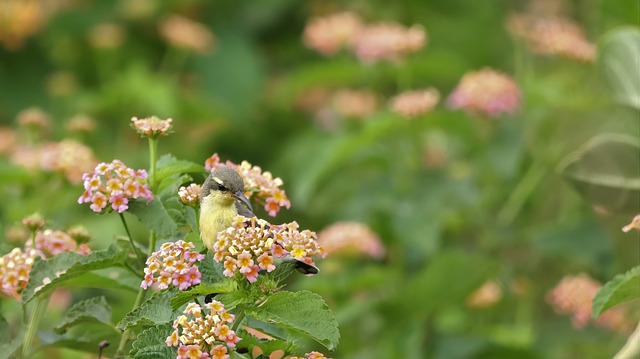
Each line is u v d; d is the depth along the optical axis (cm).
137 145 1537
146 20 1727
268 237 578
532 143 1328
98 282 703
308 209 1479
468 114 1263
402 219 1265
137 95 1522
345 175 1468
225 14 1761
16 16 1589
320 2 1773
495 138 1289
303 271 598
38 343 743
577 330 1270
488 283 1312
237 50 1712
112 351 717
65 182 1082
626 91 997
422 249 1244
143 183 668
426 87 1630
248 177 680
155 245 673
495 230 1309
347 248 1201
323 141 1489
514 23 1391
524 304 1343
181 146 1570
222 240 575
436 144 1402
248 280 578
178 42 1623
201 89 1688
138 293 704
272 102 1709
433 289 1176
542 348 1271
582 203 1355
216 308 562
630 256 1166
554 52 1308
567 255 1247
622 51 994
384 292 1238
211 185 652
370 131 1242
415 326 1205
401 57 1346
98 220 1234
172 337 563
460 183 1291
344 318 1175
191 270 575
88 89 1711
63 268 663
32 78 1669
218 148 1652
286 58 1802
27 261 671
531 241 1283
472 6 1733
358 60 1518
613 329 1231
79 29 1680
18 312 757
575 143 1317
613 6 1125
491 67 1711
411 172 1308
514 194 1337
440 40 1742
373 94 1518
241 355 576
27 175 1099
